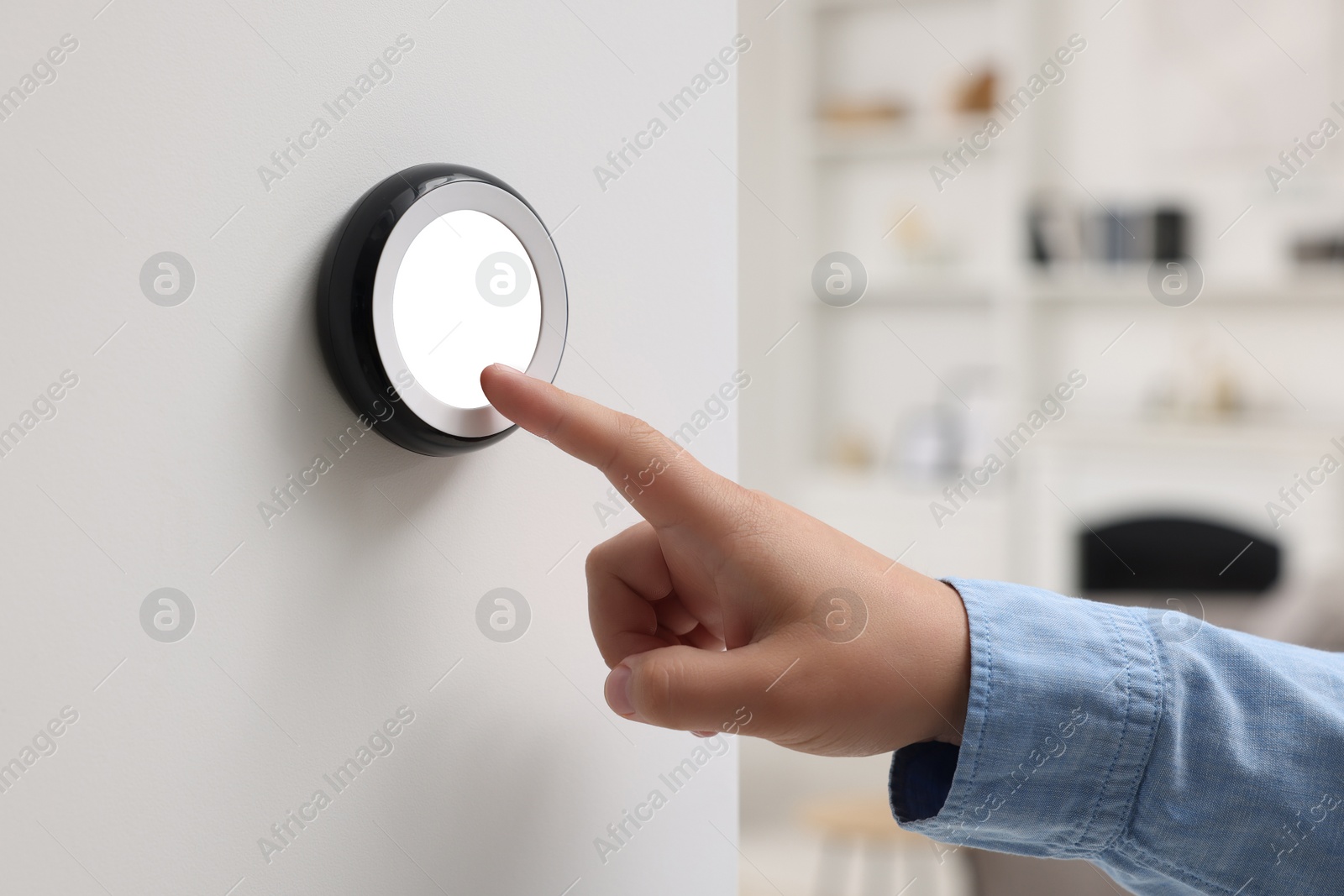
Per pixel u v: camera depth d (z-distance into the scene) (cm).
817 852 279
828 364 362
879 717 40
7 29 27
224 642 31
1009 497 311
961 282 330
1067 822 43
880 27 346
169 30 30
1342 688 44
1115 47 315
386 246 33
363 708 35
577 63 42
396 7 35
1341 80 294
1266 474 282
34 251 27
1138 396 315
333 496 34
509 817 40
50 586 28
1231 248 307
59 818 28
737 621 39
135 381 29
